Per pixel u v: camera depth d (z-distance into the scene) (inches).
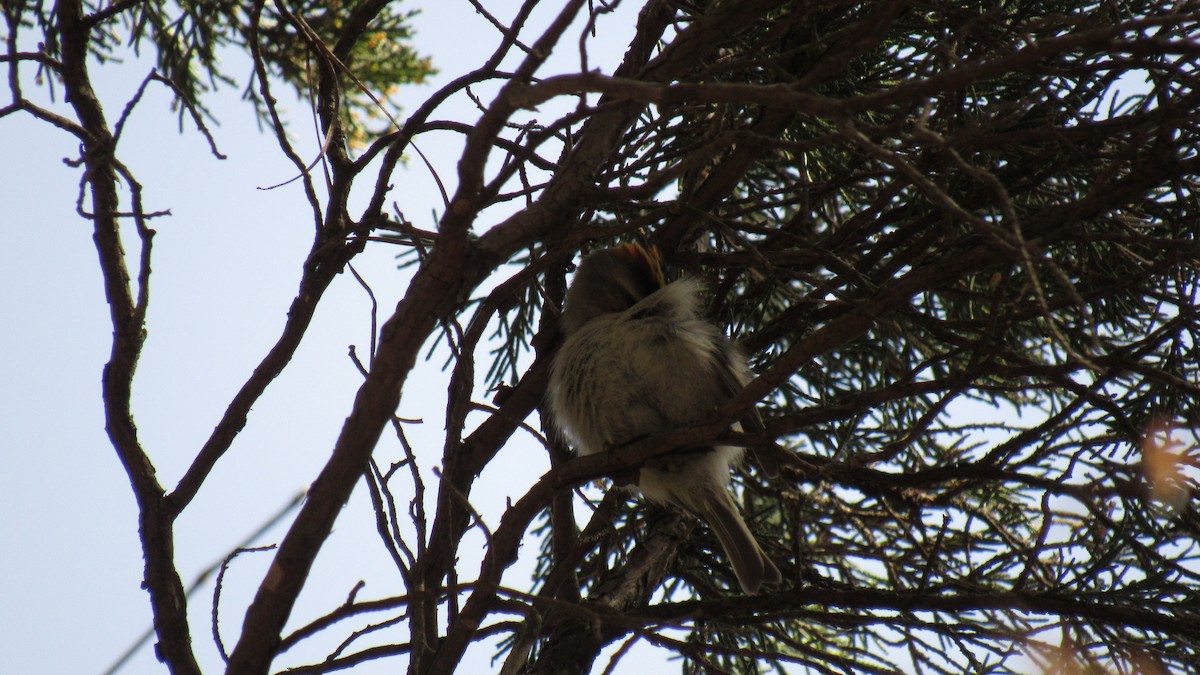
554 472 280.1
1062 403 411.5
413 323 235.3
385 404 235.8
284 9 314.3
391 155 312.3
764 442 266.7
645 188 259.3
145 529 279.6
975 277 391.9
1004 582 373.1
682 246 417.4
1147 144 296.0
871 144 208.4
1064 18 239.1
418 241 313.3
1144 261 334.3
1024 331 397.7
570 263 411.8
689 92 212.2
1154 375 270.7
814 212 414.6
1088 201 260.4
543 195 262.2
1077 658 298.8
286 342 302.8
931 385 266.4
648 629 269.6
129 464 283.0
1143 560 323.3
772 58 277.1
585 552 333.1
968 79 205.6
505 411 334.0
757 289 400.8
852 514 359.6
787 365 255.0
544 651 335.3
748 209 380.8
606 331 359.6
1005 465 309.0
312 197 304.8
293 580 237.6
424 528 274.4
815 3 293.1
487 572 269.9
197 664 271.0
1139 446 280.5
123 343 281.6
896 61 347.3
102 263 289.3
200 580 245.8
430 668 268.5
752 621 350.3
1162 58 298.0
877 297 248.4
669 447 269.7
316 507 237.9
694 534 415.8
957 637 319.6
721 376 355.6
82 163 252.8
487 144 223.8
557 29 228.2
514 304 399.9
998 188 207.9
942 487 379.9
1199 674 321.4
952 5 321.4
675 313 366.6
